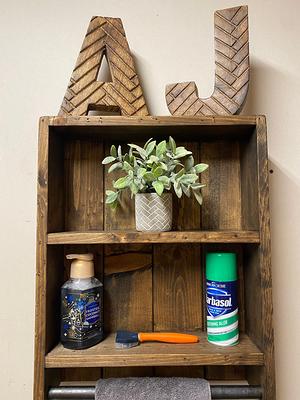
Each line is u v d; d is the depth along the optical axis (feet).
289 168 2.51
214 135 2.32
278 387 2.35
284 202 2.48
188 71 2.55
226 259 2.10
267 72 2.57
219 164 2.45
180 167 2.36
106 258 2.39
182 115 2.16
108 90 2.23
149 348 2.00
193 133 2.27
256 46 2.57
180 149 2.06
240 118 2.04
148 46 2.57
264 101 2.54
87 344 2.02
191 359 1.89
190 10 2.59
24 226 2.46
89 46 2.26
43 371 1.87
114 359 1.89
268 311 1.90
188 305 2.36
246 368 2.31
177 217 2.41
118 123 2.02
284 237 2.47
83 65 2.23
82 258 2.12
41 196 1.97
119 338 2.05
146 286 2.38
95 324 2.09
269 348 1.88
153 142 2.05
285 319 2.41
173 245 2.41
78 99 2.20
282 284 2.43
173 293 2.37
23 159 2.50
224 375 2.33
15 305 2.41
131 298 2.36
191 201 2.43
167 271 2.39
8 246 2.45
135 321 2.35
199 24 2.58
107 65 2.48
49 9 2.59
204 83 2.54
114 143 2.47
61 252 2.31
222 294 2.07
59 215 2.27
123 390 1.94
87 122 2.02
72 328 2.02
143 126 2.07
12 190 2.48
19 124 2.52
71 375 2.32
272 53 2.57
